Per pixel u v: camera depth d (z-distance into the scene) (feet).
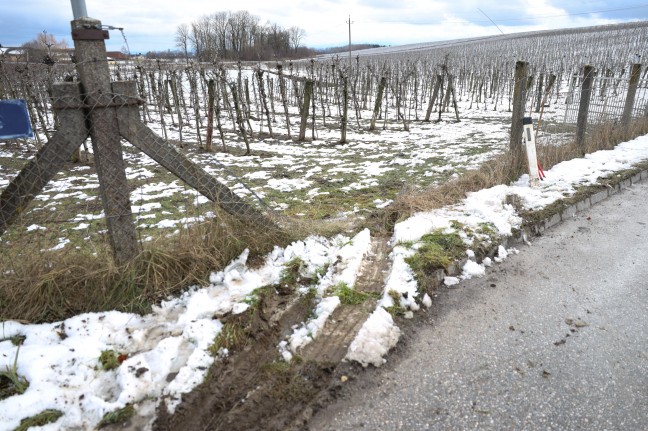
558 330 10.50
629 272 13.26
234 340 9.50
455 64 116.37
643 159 24.73
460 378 8.91
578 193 19.27
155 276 11.08
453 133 43.39
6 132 9.48
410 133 44.24
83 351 9.12
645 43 121.19
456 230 14.94
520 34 238.48
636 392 8.49
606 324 10.69
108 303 10.68
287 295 11.37
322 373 8.94
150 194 21.67
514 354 9.64
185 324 9.98
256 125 51.83
